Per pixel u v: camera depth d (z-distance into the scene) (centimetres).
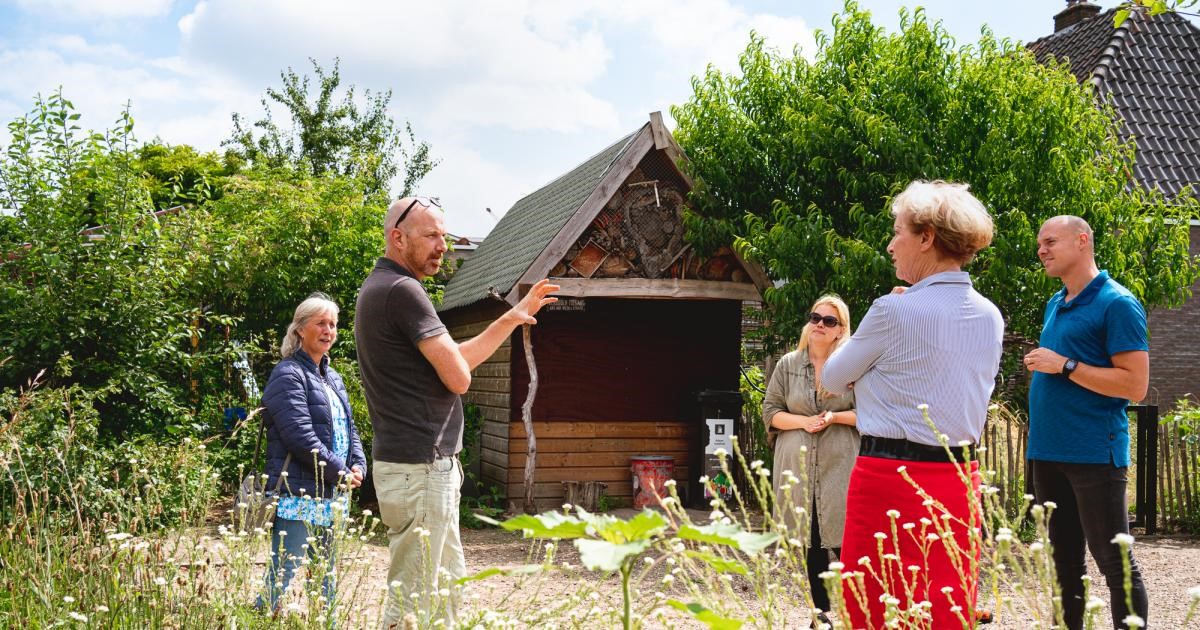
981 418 303
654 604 229
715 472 1124
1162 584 693
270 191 1312
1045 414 445
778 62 1148
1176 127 1673
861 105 1038
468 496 1172
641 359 1198
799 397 518
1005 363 1064
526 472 1091
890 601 204
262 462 972
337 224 1283
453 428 393
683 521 230
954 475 293
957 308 300
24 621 341
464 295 1334
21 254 920
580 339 1180
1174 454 932
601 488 1130
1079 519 446
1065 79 1011
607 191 1052
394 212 395
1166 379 1669
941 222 303
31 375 859
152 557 363
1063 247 450
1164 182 1566
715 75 1150
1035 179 960
